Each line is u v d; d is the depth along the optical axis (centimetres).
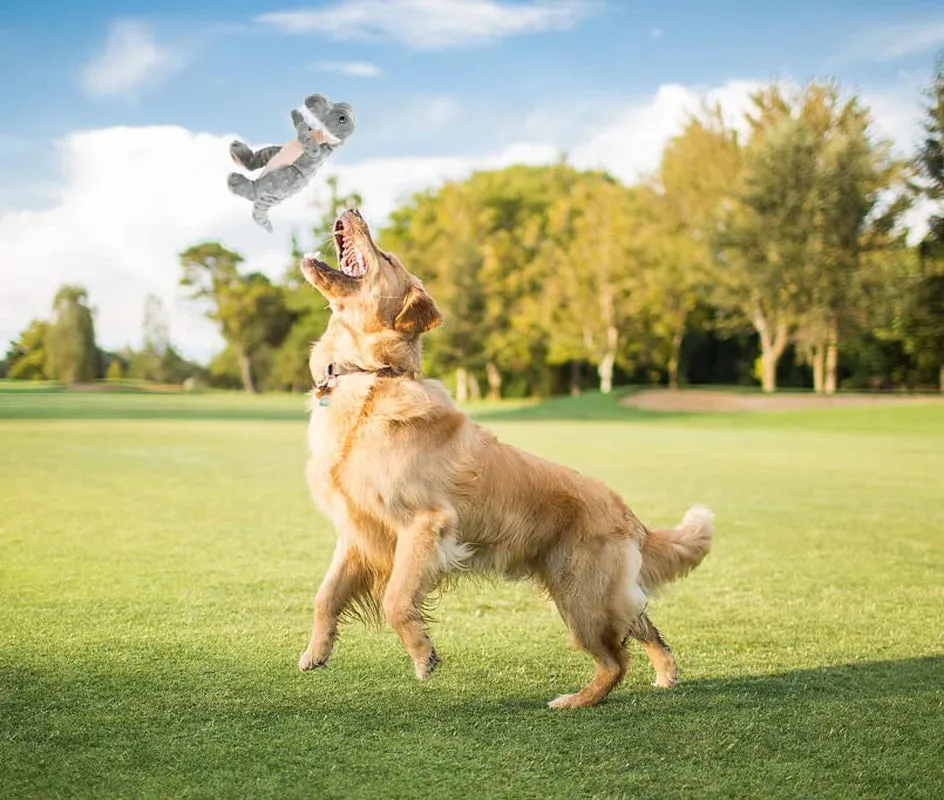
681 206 4656
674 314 4847
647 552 457
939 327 3828
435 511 410
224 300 7800
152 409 3297
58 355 6644
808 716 380
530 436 2091
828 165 3953
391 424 412
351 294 434
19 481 1104
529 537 435
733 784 311
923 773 322
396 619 402
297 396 5716
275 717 364
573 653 473
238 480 1146
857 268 4006
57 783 297
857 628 529
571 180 6281
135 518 847
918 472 1332
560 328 5025
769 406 3425
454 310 5428
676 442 1916
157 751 326
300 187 446
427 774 313
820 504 1012
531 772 318
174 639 468
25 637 464
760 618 550
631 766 325
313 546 731
